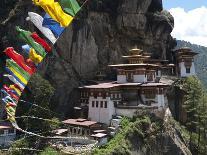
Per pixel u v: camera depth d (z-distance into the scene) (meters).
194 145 79.81
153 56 97.00
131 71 80.50
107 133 69.06
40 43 13.95
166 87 82.81
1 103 62.59
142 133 68.94
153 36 95.56
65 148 61.44
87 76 83.94
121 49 90.81
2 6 76.81
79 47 81.75
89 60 83.75
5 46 72.75
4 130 63.28
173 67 99.69
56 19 12.83
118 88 76.31
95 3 85.25
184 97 87.94
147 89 78.06
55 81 77.69
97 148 62.81
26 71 15.52
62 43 78.56
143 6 91.06
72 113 79.19
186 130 83.69
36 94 64.69
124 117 72.62
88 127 68.31
